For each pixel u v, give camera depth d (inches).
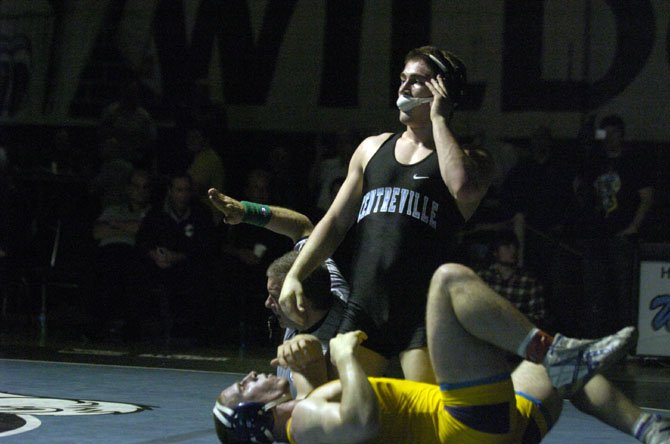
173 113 796.0
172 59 802.8
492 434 201.6
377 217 233.1
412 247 229.5
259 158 786.2
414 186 231.5
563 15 754.8
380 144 242.5
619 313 618.2
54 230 712.4
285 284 229.5
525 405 214.5
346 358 204.2
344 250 582.6
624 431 222.2
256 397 210.4
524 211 657.6
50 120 814.5
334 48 786.2
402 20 778.2
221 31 798.5
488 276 590.9
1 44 828.6
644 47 743.1
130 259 641.6
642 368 580.1
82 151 775.7
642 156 737.6
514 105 761.0
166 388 434.9
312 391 212.2
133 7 808.9
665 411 413.4
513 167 665.6
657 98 741.3
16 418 337.1
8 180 714.8
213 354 586.9
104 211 660.1
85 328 642.8
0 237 709.9
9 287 711.1
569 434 333.7
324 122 786.2
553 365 194.4
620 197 646.5
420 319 231.5
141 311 645.9
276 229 274.5
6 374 467.2
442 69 233.1
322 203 675.4
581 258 634.2
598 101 749.3
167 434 314.8
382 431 206.7
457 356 200.1
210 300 647.8
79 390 420.2
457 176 218.8
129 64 808.3
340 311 239.6
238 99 796.0
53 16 818.2
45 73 818.2
